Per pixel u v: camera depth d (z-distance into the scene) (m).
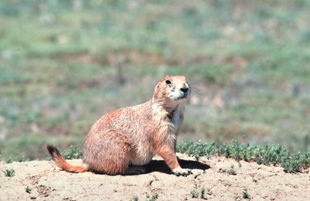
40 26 33.66
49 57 27.70
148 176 7.07
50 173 7.23
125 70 26.56
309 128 18.19
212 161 8.01
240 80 25.77
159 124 6.88
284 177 7.25
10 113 19.28
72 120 19.06
